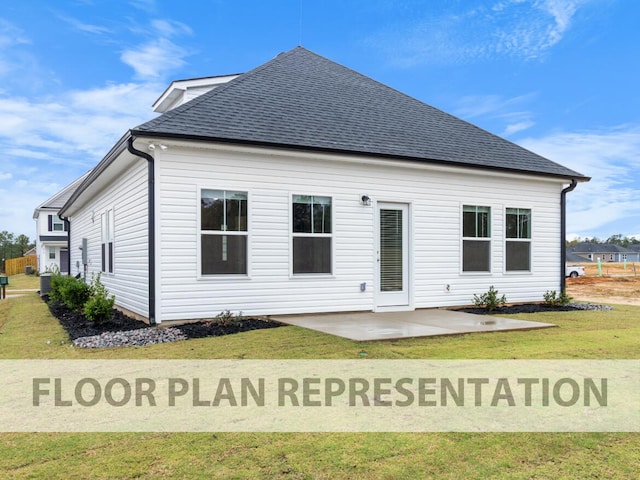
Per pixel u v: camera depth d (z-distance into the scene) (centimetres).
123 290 1002
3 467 290
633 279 2900
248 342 639
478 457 304
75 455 306
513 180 1127
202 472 283
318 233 912
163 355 571
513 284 1127
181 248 792
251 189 847
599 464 297
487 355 563
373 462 296
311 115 995
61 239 3559
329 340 648
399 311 975
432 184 1028
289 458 300
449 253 1048
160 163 777
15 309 1259
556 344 634
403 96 1328
